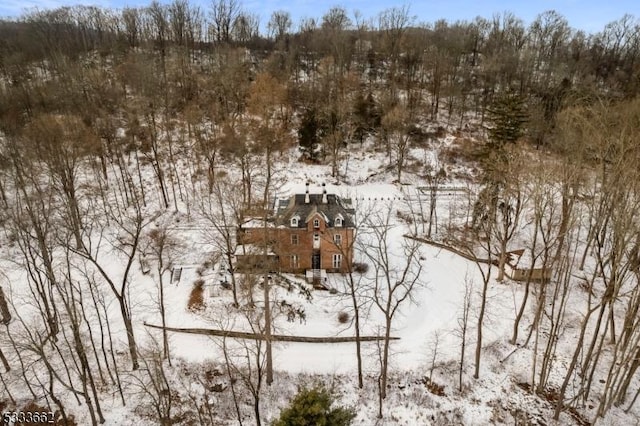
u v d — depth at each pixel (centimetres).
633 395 3030
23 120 6116
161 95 7475
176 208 5528
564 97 6900
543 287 3247
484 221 4984
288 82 8800
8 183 4981
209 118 7556
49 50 9288
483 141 7525
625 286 4150
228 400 3003
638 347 2744
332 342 3566
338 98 7712
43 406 2911
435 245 5112
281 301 3906
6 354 3259
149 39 10294
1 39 10562
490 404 3016
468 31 11794
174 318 3734
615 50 11262
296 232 4316
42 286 3256
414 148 7588
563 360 3350
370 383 3164
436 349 3462
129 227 5100
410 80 9406
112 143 6372
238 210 4419
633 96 6259
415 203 6147
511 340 3553
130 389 3066
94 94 7319
